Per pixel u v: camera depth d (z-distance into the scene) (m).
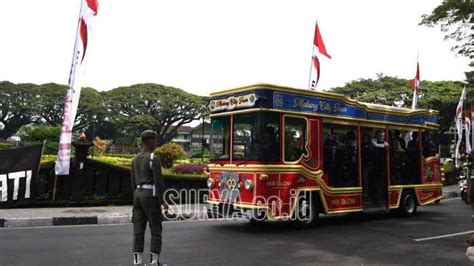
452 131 29.22
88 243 7.97
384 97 45.94
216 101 10.57
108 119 72.50
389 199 12.00
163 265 6.40
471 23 15.55
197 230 9.82
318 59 17.33
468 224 11.11
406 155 12.93
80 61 12.30
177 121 79.75
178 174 15.54
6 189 11.80
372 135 11.94
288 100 9.82
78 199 12.84
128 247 7.63
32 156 12.18
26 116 70.12
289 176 9.71
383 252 7.62
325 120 10.60
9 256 6.78
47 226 10.12
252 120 9.55
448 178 25.44
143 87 75.88
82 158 12.98
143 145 6.48
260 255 7.22
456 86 42.03
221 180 10.20
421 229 10.23
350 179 11.14
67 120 12.10
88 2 12.36
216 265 6.46
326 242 8.48
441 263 6.86
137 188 6.29
